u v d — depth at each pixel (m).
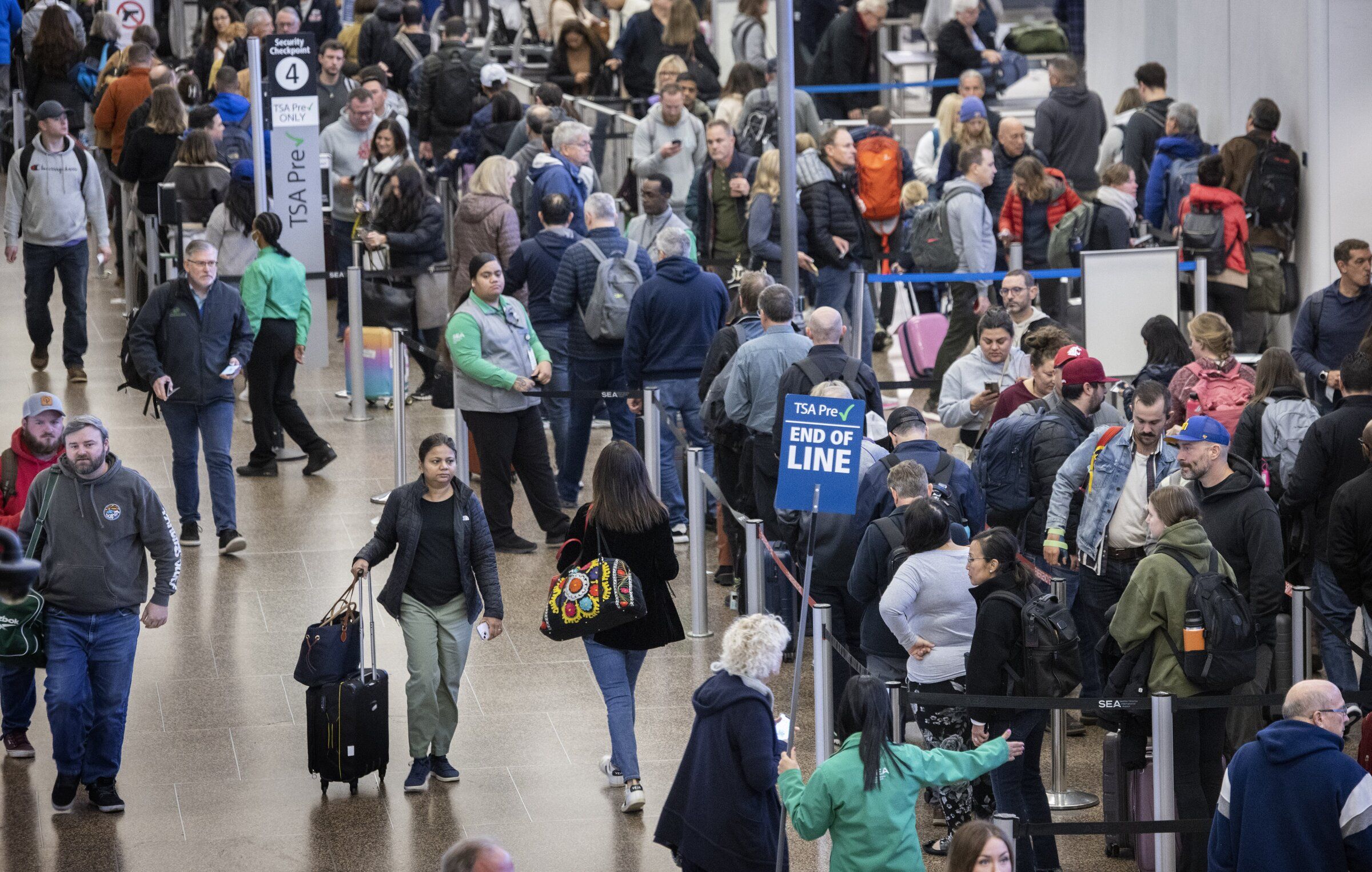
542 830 24.83
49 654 24.78
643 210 43.16
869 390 30.14
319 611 32.97
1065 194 43.97
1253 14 46.53
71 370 46.50
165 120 48.03
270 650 31.27
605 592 24.25
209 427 35.44
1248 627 22.34
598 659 25.33
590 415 38.03
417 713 25.83
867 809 19.23
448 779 26.41
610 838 24.61
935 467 26.95
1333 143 42.66
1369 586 26.12
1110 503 25.86
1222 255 41.81
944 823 25.08
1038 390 29.06
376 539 25.84
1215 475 24.66
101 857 23.89
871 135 46.16
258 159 43.78
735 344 32.88
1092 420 27.94
